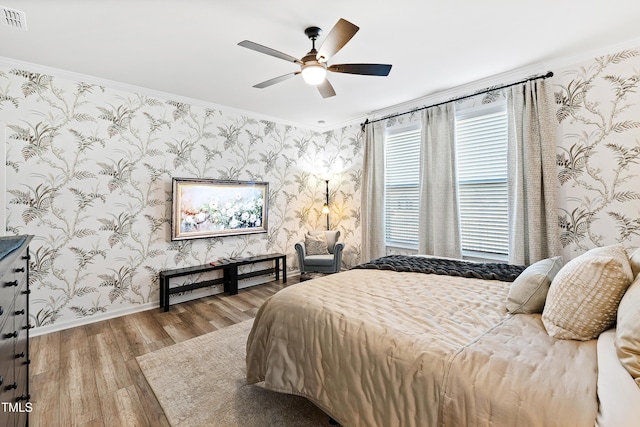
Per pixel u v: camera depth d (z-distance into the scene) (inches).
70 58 108.0
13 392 47.7
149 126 140.0
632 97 99.9
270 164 187.2
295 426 64.1
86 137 123.5
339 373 55.2
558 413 32.9
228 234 166.4
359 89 140.8
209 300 152.6
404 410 44.8
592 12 84.4
